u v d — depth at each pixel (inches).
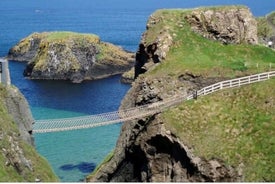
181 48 3408.0
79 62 6309.1
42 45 6397.6
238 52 3516.2
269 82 3083.2
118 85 5979.3
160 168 2930.6
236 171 2711.6
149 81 3174.2
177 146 2842.0
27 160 2295.8
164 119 2918.3
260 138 2810.0
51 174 2423.7
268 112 2935.5
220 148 2785.4
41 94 5472.4
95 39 6565.0
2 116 2317.9
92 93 5551.2
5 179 1996.8
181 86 3137.3
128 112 3080.7
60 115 4598.9
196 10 3636.8
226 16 3659.0
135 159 3120.1
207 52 3430.1
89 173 3373.5
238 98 3014.3
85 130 4153.5
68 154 3681.1
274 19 6579.7
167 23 3543.3
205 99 3009.4
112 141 3927.2
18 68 6870.1
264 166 2691.9
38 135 4023.1
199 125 2891.2
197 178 2755.9
